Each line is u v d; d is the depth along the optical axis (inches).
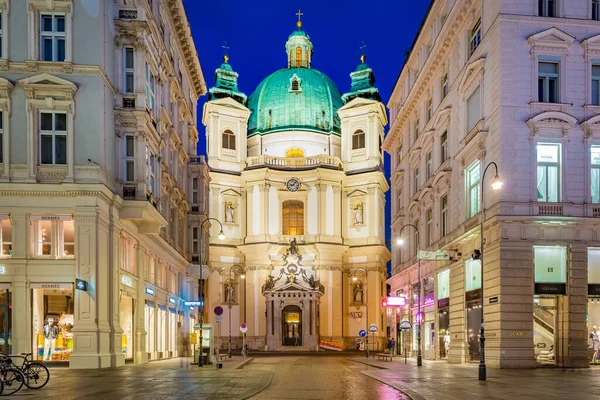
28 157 1171.9
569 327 1191.6
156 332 1600.6
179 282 1991.9
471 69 1378.0
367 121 3144.7
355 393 746.2
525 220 1192.2
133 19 1300.4
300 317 2854.3
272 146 3230.8
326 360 1889.8
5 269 1155.9
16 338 1144.2
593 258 1225.4
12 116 1182.3
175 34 1855.3
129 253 1386.6
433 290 1707.7
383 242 3152.1
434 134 1743.4
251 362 1706.4
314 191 3031.5
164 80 1600.6
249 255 2982.3
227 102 3166.8
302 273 2935.5
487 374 1041.5
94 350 1137.4
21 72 1189.1
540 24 1248.8
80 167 1175.0
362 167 3129.9
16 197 1167.6
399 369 1231.5
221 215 3034.0
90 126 1190.9
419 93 1959.9
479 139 1306.6
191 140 2260.1
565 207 1214.9
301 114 3272.6
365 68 3344.0
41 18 1208.2
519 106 1230.3
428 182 1742.1
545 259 1213.1
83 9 1208.2
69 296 1180.5
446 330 1589.6
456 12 1497.3
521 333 1177.4
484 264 1266.0
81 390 723.4
